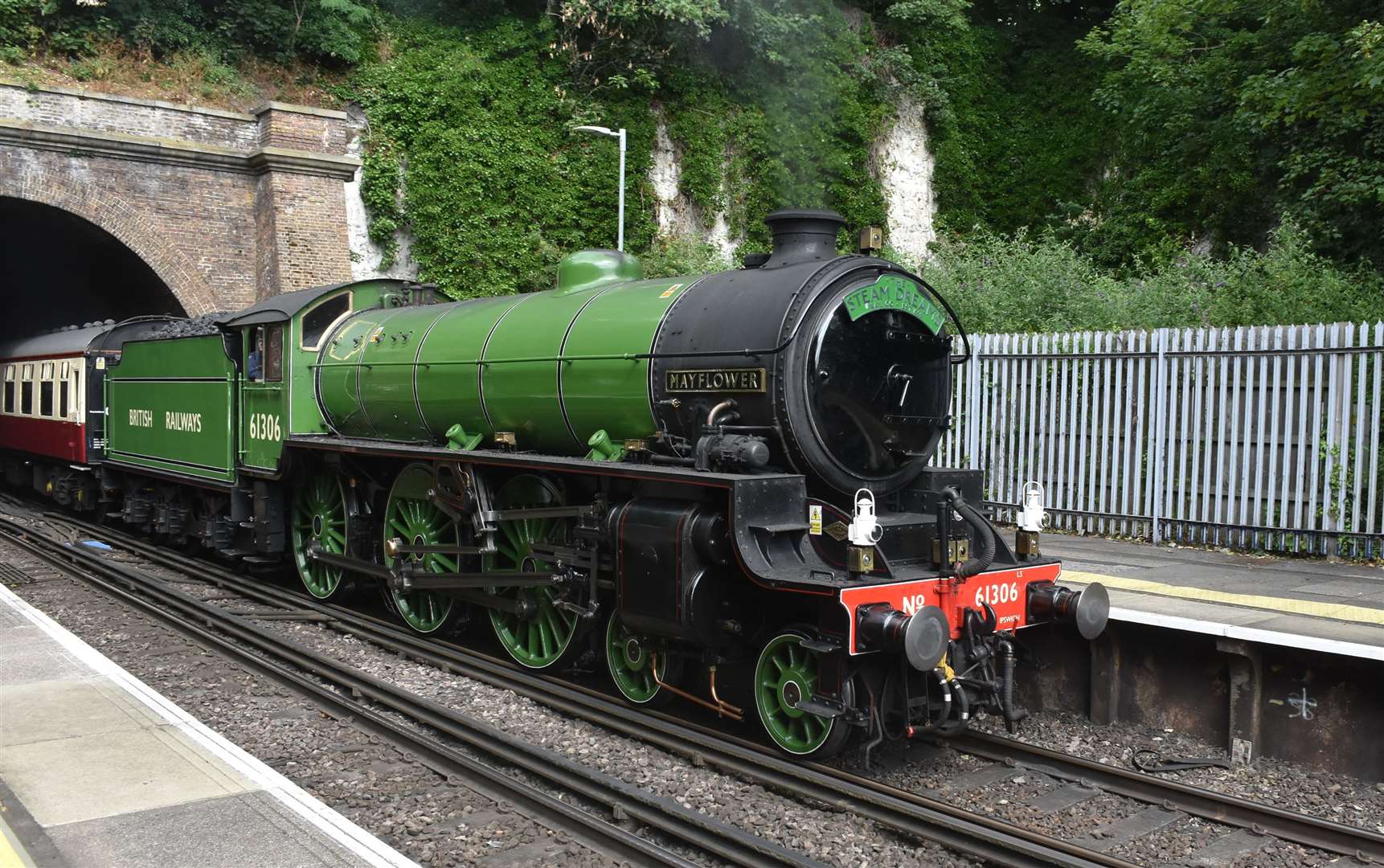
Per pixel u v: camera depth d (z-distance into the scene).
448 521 8.56
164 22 19.98
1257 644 6.07
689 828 4.83
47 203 16.88
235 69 20.61
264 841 4.19
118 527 16.31
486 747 5.91
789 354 6.00
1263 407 9.69
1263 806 5.08
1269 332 9.66
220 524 11.63
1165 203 21.72
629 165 23.23
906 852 4.72
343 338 9.99
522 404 7.65
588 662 7.47
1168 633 6.59
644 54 23.23
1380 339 8.85
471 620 9.67
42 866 3.92
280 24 20.83
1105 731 6.72
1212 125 20.73
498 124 22.00
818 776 5.34
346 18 21.53
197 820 4.39
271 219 18.27
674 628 6.02
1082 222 24.44
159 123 17.84
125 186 17.58
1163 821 5.19
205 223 18.38
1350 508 9.31
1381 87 14.77
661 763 5.80
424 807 5.12
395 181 21.02
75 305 24.55
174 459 12.69
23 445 19.41
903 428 6.52
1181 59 21.08
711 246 22.86
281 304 10.38
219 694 7.09
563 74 22.88
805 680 5.74
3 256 22.05
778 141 24.97
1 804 4.53
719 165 24.44
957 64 27.06
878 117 25.92
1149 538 10.63
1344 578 8.29
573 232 22.59
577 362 7.19
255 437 10.70
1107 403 10.93
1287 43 18.02
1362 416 9.05
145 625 9.09
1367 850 4.74
